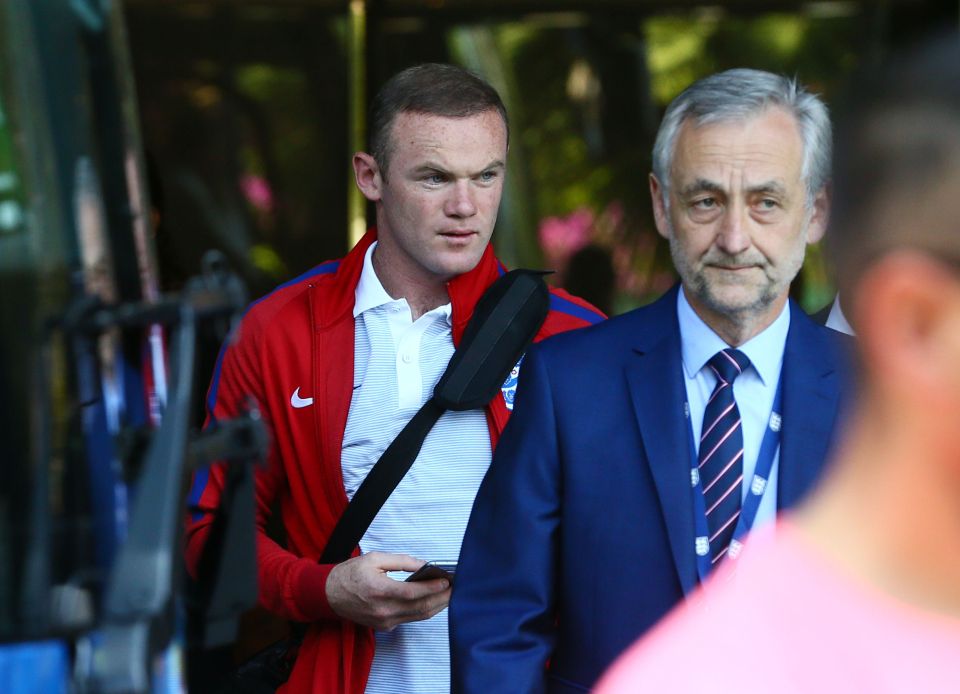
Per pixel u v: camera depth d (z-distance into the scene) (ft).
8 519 13.89
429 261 30.94
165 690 12.73
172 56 61.36
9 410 13.93
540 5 63.26
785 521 8.60
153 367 15.69
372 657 30.27
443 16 62.54
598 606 24.52
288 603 30.48
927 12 58.49
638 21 64.85
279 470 31.83
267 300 32.40
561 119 65.92
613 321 26.08
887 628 7.75
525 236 66.44
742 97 24.09
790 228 24.11
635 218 66.59
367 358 31.35
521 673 24.39
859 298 7.50
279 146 62.49
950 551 7.68
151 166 48.98
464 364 30.55
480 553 25.49
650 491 24.39
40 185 14.23
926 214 7.22
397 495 30.45
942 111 7.21
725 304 24.11
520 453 25.43
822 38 63.57
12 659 13.82
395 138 31.09
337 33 62.03
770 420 24.27
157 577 11.95
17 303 13.99
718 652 8.25
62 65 14.78
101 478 14.37
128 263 15.58
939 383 7.36
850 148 7.50
